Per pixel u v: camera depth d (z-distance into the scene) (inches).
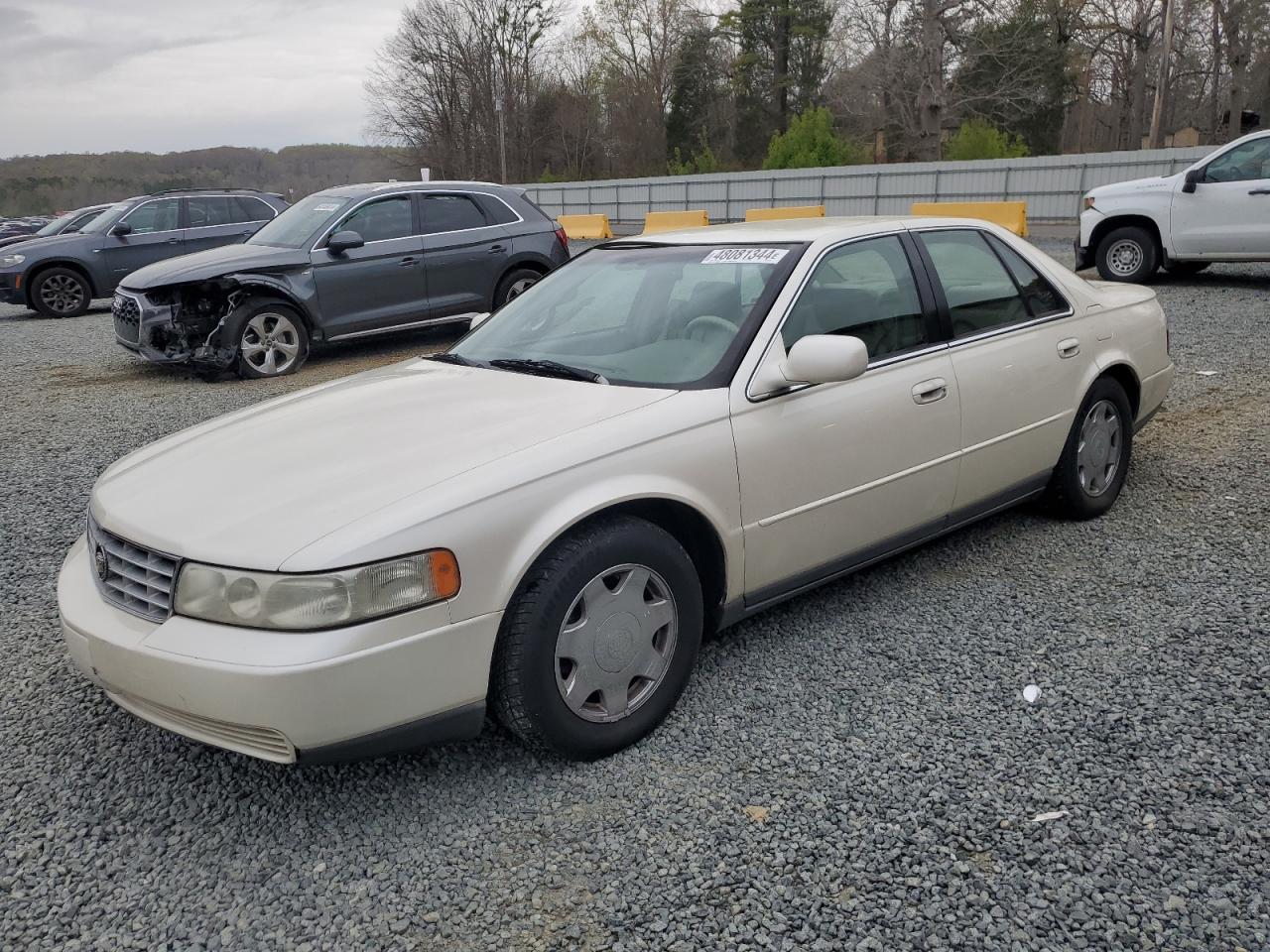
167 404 331.0
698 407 123.3
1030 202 934.4
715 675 135.2
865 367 124.6
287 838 105.1
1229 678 127.5
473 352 156.3
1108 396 182.9
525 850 101.3
